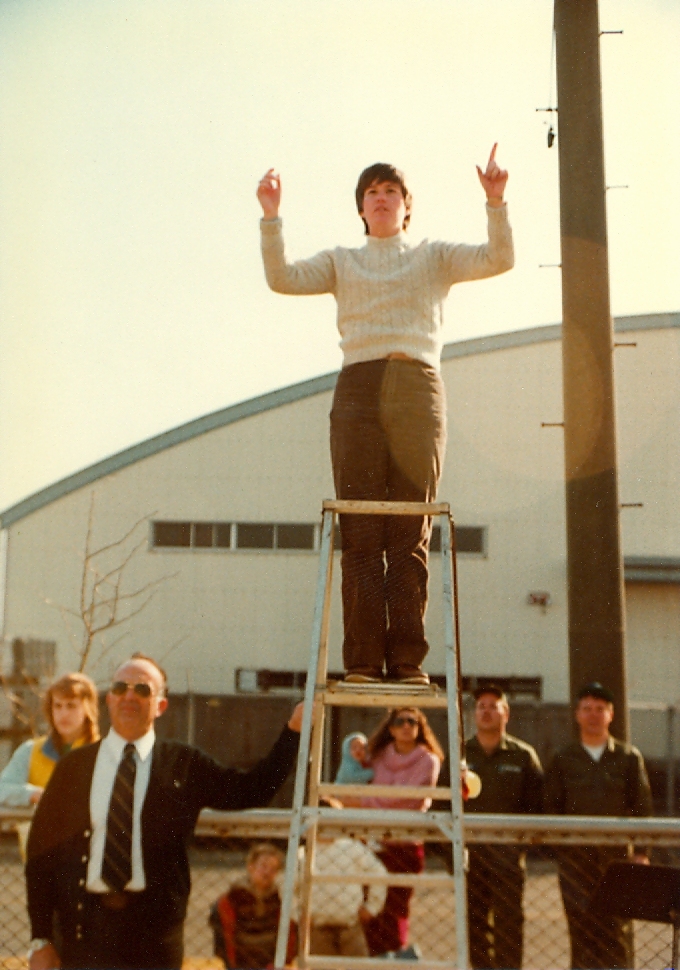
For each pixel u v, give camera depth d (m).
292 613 20.14
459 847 3.21
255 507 20.42
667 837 3.61
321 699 3.46
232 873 5.67
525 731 14.62
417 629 3.97
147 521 20.31
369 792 3.38
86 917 3.51
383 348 4.10
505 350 20.39
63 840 3.59
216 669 19.95
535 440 20.20
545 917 7.01
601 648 6.74
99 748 3.68
